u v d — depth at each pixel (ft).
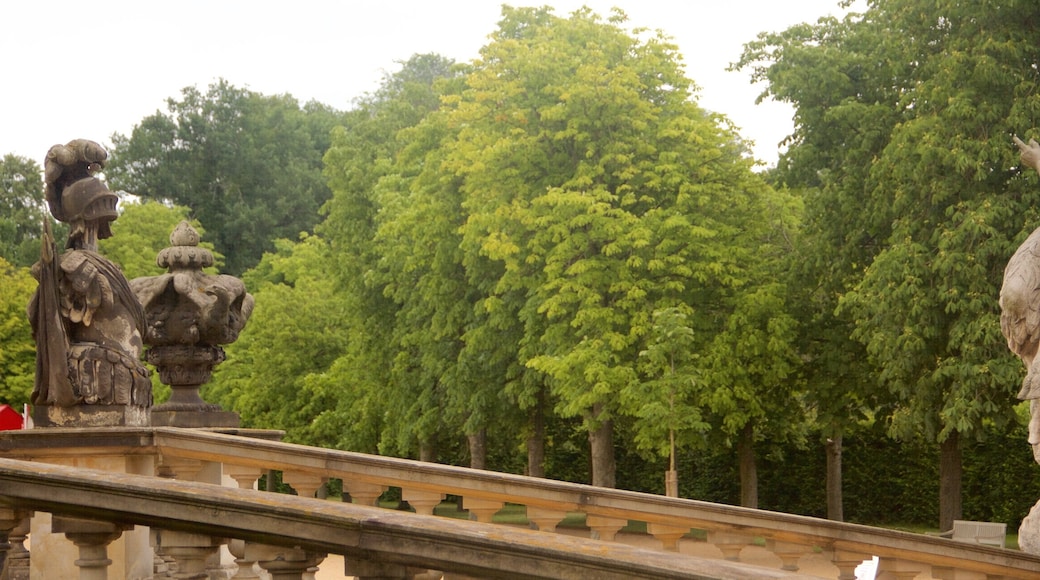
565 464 152.56
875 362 105.29
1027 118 91.61
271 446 32.37
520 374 120.78
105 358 31.71
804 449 131.34
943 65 94.79
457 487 32.83
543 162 111.14
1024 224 91.09
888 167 97.91
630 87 108.78
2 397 159.12
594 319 102.22
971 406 89.81
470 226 110.83
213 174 291.79
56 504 16.81
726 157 112.98
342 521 15.19
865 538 34.78
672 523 33.99
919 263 92.84
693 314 105.40
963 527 80.89
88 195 32.19
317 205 295.07
